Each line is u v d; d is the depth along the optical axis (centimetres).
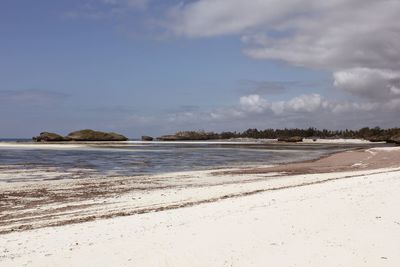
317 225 1137
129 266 845
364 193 1630
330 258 873
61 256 929
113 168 3919
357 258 874
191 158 5591
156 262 864
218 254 906
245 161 5100
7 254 973
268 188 2266
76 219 1503
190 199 1931
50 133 12362
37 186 2566
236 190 2211
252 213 1312
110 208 1762
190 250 937
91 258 905
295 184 2453
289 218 1221
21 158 5041
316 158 5766
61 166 4028
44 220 1520
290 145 12269
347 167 4006
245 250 930
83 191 2347
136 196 2108
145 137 18488
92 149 7794
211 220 1238
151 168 3975
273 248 941
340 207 1356
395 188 1745
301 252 912
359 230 1082
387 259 869
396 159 4894
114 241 1044
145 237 1067
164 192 2233
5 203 1955
